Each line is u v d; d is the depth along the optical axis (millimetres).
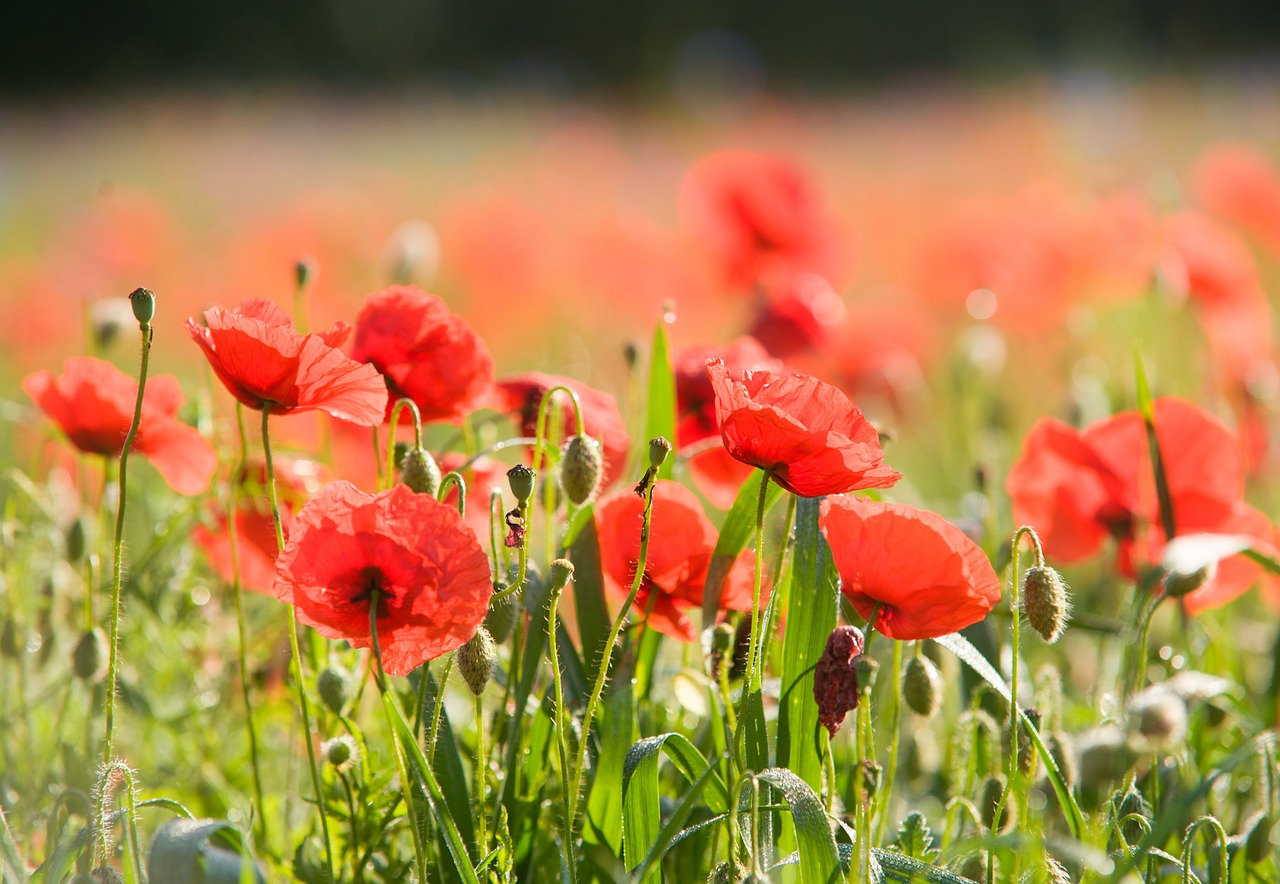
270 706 2203
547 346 4211
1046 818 2105
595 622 2080
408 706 2084
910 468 3354
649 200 7457
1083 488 2193
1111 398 2609
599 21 18594
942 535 1987
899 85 15312
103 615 2215
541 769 2068
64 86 18203
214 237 6387
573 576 2080
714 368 1993
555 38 19047
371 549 1979
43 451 2285
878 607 2010
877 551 1997
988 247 3641
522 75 17547
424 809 2025
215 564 2189
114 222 4930
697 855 2045
